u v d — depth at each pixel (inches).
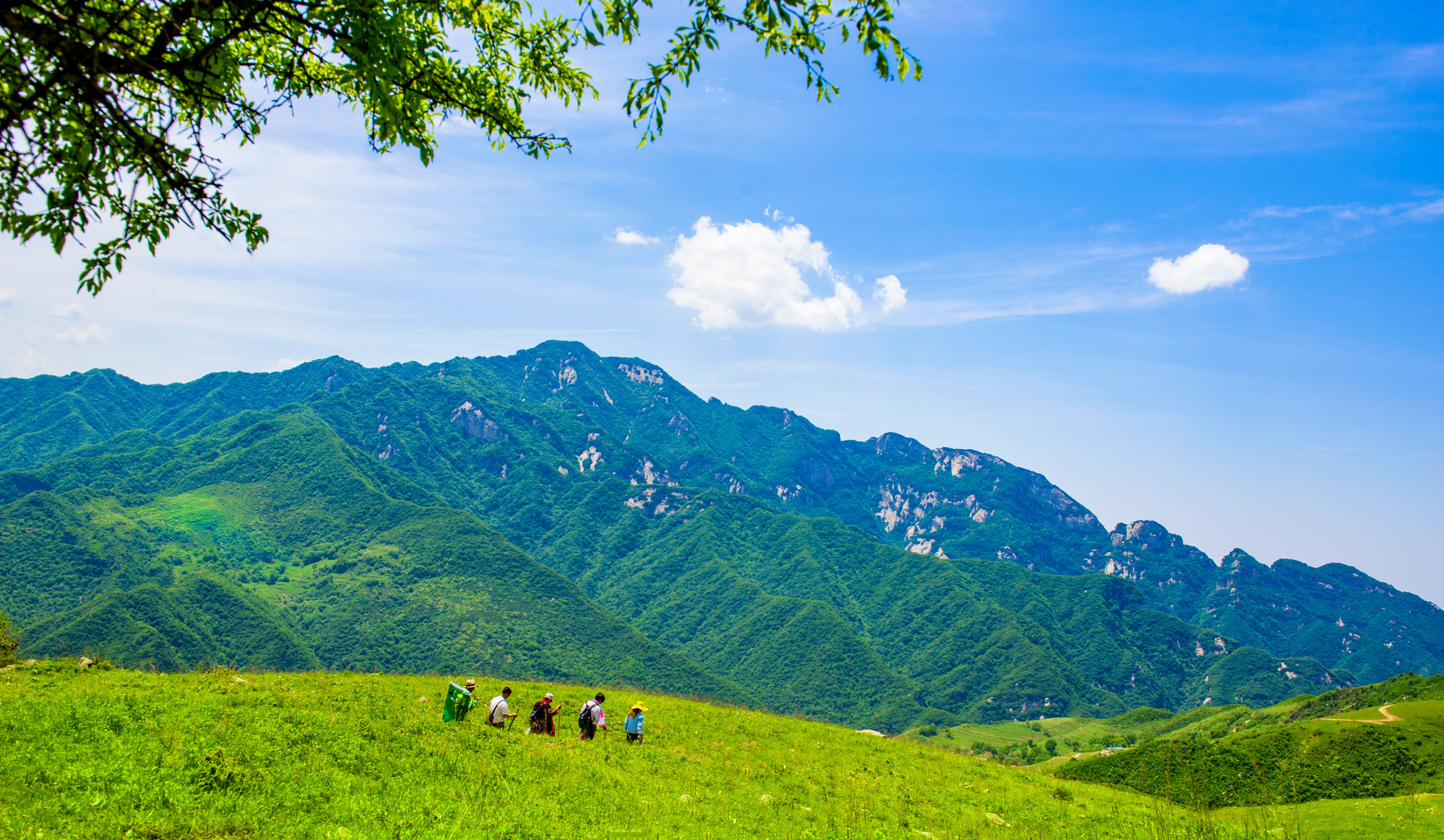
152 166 331.3
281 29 331.3
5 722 639.8
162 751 627.2
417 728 872.9
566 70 456.4
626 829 684.7
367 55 320.5
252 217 357.1
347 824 564.7
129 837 472.1
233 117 366.0
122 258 364.2
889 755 1398.9
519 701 1342.3
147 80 333.7
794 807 908.0
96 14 273.1
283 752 690.8
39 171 325.7
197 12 286.0
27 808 485.4
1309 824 1128.2
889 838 815.7
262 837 513.0
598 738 1098.7
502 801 691.4
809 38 359.6
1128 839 949.2
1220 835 970.1
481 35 441.7
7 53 276.1
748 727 1430.9
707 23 366.0
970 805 1081.4
